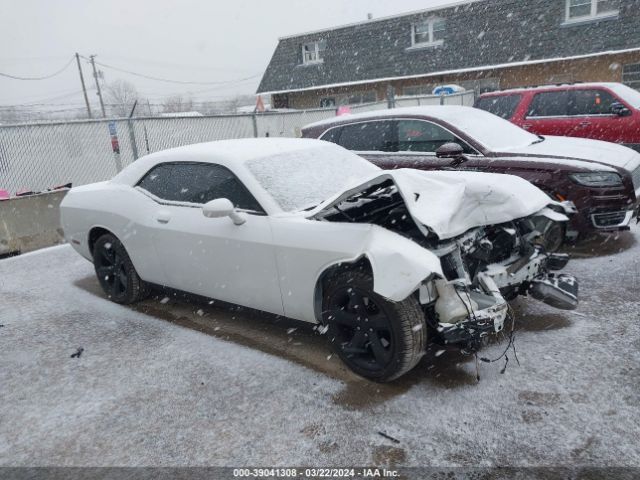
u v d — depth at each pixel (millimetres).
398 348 3057
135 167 4758
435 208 3111
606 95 8469
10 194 8023
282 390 3299
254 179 3848
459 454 2621
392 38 23438
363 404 3090
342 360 3428
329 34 25188
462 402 3037
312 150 4461
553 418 2840
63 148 8570
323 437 2824
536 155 5504
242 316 4477
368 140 6516
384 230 3141
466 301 3041
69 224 5207
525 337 3758
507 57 20484
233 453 2756
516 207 3322
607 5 18797
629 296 4285
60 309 4973
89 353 4008
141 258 4539
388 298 2867
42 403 3373
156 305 4891
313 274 3381
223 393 3318
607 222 5215
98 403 3316
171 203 4316
